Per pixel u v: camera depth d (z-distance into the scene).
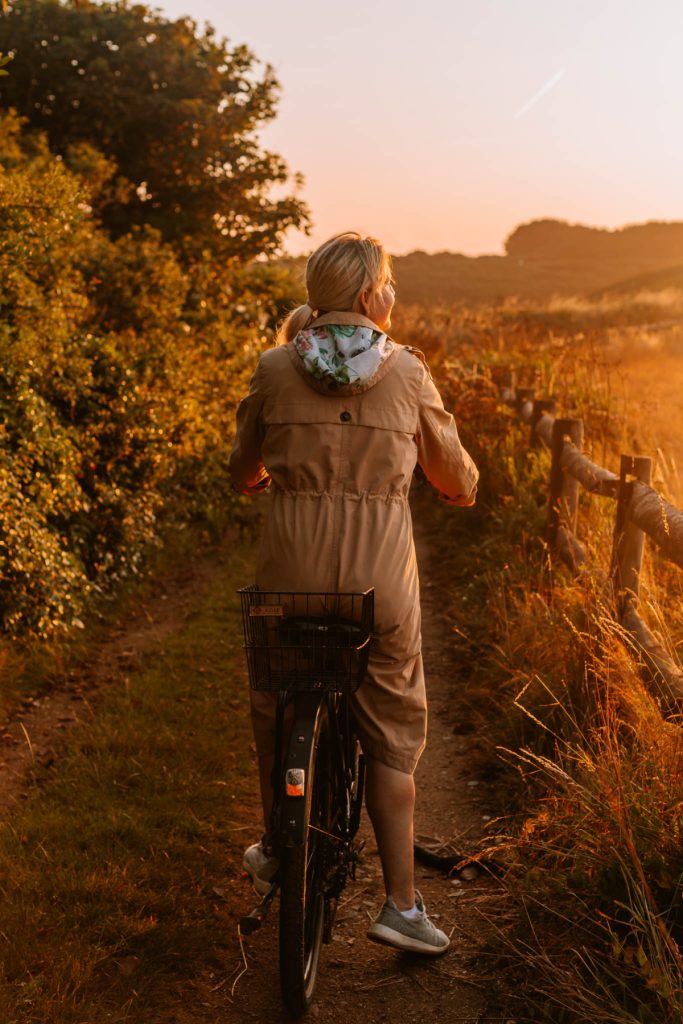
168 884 3.33
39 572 5.45
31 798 3.96
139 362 7.82
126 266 9.16
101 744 4.40
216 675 5.38
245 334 11.27
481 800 3.94
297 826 2.42
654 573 4.60
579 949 2.79
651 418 8.63
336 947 3.07
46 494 5.68
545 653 4.44
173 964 2.93
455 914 3.19
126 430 6.87
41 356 5.88
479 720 4.58
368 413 2.60
